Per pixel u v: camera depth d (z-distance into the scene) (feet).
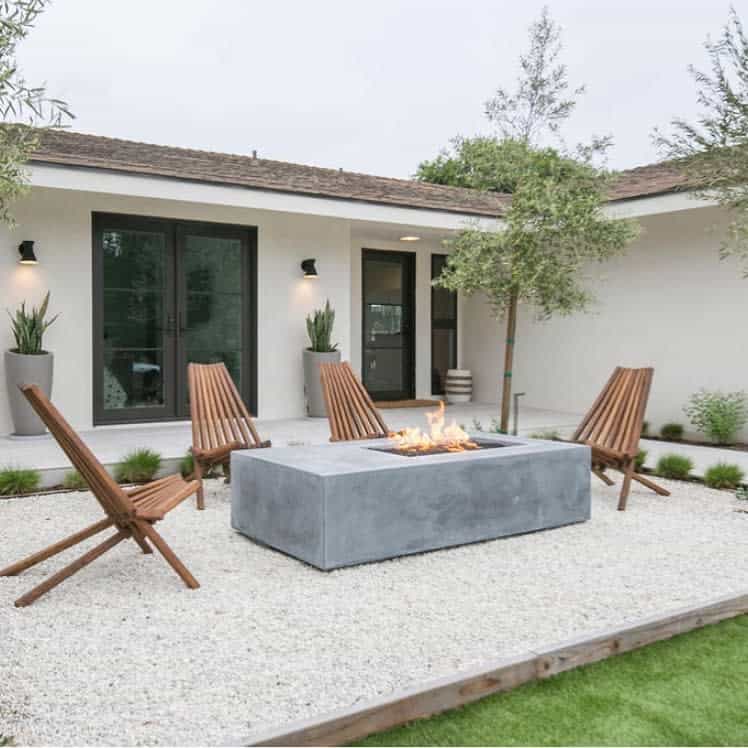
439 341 37.63
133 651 8.58
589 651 8.52
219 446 17.21
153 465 18.38
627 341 29.37
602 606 10.13
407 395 36.50
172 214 26.13
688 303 26.81
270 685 7.68
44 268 23.82
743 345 24.91
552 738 6.84
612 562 12.32
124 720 6.95
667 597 10.52
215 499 17.19
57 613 9.85
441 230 31.76
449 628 9.29
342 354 30.14
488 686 7.70
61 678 7.86
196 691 7.55
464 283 21.85
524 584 11.12
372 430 19.31
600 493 18.11
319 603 10.25
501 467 13.84
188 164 27.30
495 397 36.27
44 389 22.63
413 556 12.73
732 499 17.37
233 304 27.94
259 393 28.22
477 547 13.32
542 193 20.74
